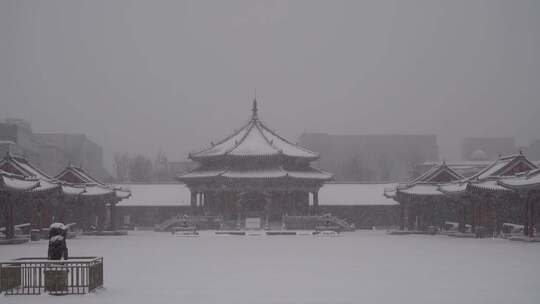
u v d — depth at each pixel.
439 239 84.12
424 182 108.94
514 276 38.97
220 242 78.12
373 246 68.62
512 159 92.06
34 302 28.62
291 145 136.38
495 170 93.00
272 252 59.78
